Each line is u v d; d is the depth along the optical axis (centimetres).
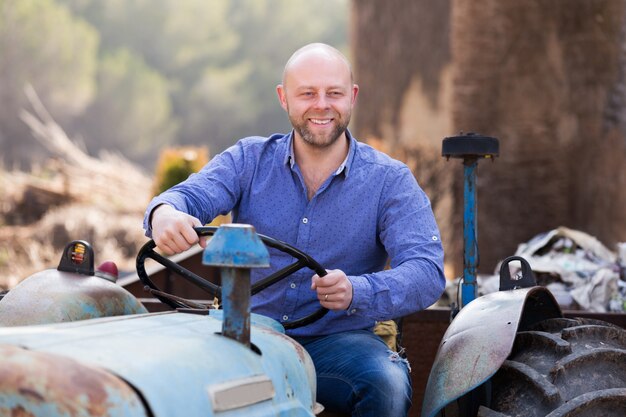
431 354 516
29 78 5181
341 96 404
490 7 1107
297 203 414
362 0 1441
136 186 2017
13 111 5075
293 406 298
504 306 372
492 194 1094
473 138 440
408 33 1349
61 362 242
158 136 6016
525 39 1097
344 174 410
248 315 292
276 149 420
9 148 4966
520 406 348
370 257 416
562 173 1077
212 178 414
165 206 374
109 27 6712
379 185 411
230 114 6569
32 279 370
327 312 378
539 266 623
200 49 6812
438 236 404
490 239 1092
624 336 372
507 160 1095
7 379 238
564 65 1083
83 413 236
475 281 447
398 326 433
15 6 5188
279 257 411
